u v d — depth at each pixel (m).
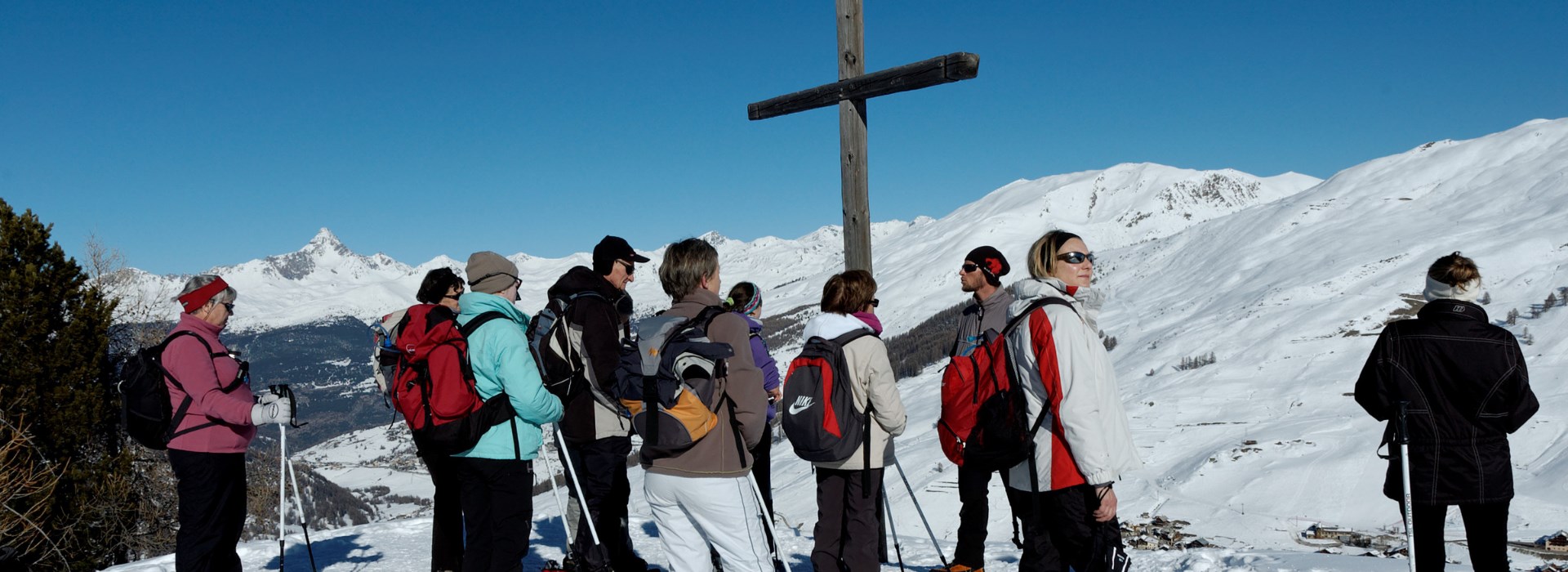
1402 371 3.74
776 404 4.99
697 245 3.86
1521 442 98.75
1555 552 43.78
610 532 4.66
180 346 4.24
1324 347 156.25
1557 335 136.50
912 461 105.56
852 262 5.81
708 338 3.68
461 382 4.05
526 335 4.40
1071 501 3.38
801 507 91.44
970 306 4.84
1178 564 5.52
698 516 3.71
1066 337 3.27
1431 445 3.66
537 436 4.32
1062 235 3.54
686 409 3.57
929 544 6.71
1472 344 3.58
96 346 18.81
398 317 4.82
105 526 18.14
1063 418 3.24
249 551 6.47
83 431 17.89
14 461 14.13
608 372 4.20
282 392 4.48
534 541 6.84
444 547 4.93
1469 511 3.68
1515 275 185.62
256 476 20.77
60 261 19.22
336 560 6.17
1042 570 3.56
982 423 3.52
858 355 4.24
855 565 4.34
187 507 4.29
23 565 13.48
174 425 4.25
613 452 4.64
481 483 4.28
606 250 4.43
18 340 17.69
